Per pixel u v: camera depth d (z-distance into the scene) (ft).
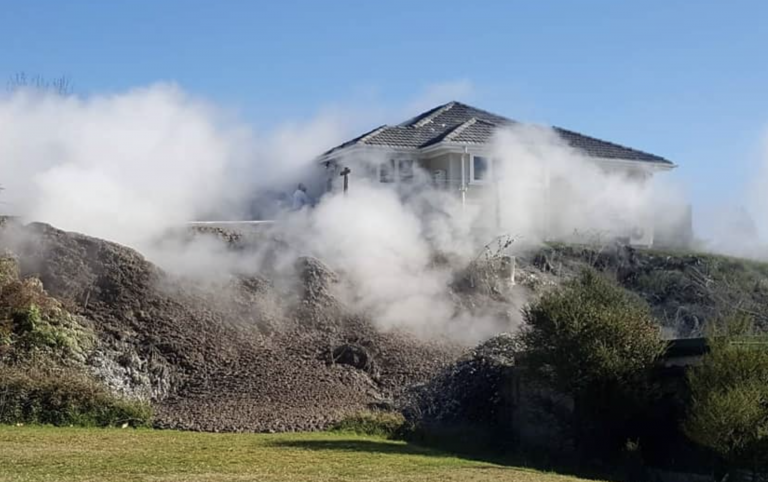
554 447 64.80
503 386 70.79
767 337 57.31
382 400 72.69
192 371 74.49
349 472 49.78
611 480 56.70
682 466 58.18
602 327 60.95
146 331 77.20
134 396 69.46
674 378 60.95
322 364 77.51
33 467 47.16
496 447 65.82
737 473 53.78
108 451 53.62
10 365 67.82
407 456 57.11
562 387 61.93
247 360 76.64
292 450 56.80
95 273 81.25
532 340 64.13
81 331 74.02
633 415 60.64
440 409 71.26
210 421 66.28
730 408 51.62
